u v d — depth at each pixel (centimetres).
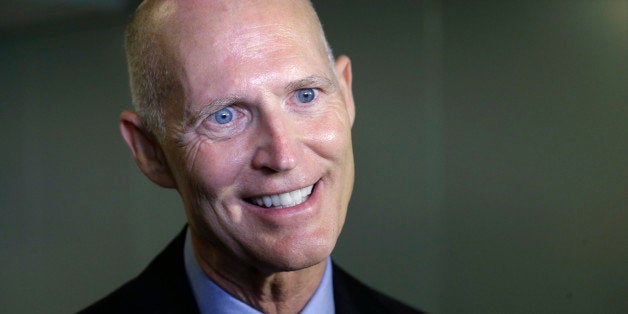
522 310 368
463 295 379
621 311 350
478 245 377
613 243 352
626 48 349
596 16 355
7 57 471
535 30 369
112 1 425
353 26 405
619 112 352
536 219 366
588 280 356
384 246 395
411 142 392
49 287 459
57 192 461
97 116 449
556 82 365
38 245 464
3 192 475
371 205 400
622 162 351
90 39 447
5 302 468
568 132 362
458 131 384
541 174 367
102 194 449
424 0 389
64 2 405
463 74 383
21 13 420
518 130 371
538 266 366
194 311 138
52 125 463
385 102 398
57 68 460
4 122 475
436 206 386
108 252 447
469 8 382
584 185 359
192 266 142
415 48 391
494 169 376
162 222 434
